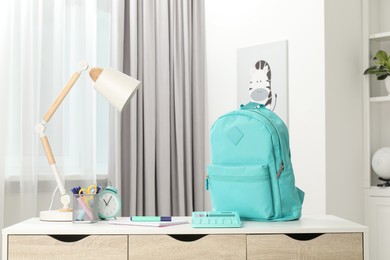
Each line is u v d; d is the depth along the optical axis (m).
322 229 1.67
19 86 2.79
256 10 3.26
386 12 3.35
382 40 3.31
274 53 3.15
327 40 2.96
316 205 2.96
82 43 3.03
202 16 3.51
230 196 1.85
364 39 3.24
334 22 3.02
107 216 1.84
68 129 2.98
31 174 2.79
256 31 3.26
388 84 3.10
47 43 2.90
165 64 3.32
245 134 1.85
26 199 2.78
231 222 1.67
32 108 2.80
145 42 3.24
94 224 1.74
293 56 3.08
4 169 2.69
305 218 1.92
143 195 3.24
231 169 1.85
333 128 2.98
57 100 1.94
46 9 2.90
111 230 1.63
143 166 3.25
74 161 3.01
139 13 3.24
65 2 2.96
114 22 3.12
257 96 3.23
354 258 1.67
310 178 2.98
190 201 3.38
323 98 2.94
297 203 1.86
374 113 3.28
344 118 3.07
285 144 1.87
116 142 3.10
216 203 1.90
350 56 3.14
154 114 3.27
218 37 3.46
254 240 1.64
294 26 3.08
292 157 3.07
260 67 3.22
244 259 1.64
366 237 1.67
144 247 1.63
